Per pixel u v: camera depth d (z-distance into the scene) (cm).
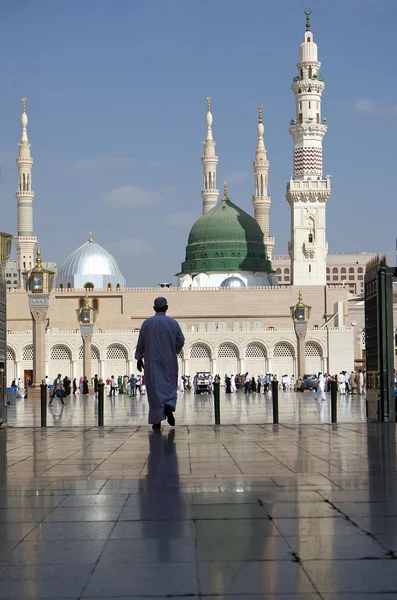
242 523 1202
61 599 869
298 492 1452
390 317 3131
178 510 1305
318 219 14962
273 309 14938
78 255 16488
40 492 1492
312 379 10506
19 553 1052
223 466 1811
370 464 1823
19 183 16325
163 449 2195
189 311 14950
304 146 14950
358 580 916
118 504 1363
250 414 4541
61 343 13012
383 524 1184
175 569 969
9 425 3516
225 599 860
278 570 957
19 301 14912
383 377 3138
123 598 870
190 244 16750
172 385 2845
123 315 14875
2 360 3169
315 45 15025
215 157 17162
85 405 6216
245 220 16525
